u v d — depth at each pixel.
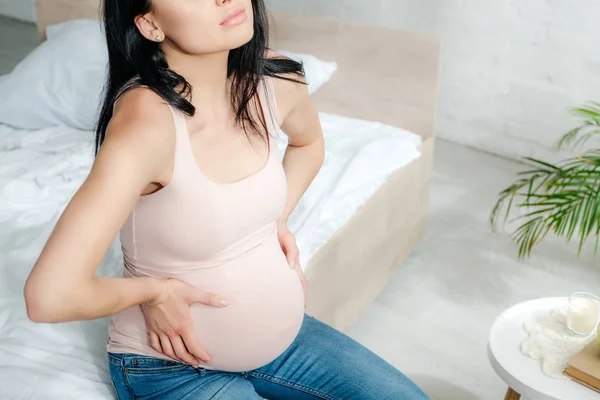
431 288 2.43
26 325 1.50
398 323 2.28
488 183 3.05
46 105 2.45
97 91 2.42
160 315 1.15
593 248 2.63
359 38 2.45
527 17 2.96
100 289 1.01
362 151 2.24
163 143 1.03
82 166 2.16
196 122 1.11
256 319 1.20
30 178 2.07
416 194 2.46
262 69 1.19
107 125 1.09
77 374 1.38
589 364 1.52
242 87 1.18
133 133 0.99
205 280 1.15
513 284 2.45
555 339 1.64
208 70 1.10
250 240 1.18
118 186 0.97
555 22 2.90
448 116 3.36
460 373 2.09
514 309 1.74
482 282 2.46
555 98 3.03
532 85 3.06
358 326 2.27
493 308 2.34
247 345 1.21
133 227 1.12
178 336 1.17
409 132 2.46
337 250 1.94
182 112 1.07
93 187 0.96
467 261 2.57
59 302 0.95
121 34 1.04
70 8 2.94
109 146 0.98
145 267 1.16
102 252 0.98
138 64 1.05
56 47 2.56
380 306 2.36
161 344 1.18
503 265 2.54
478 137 3.31
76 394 1.32
